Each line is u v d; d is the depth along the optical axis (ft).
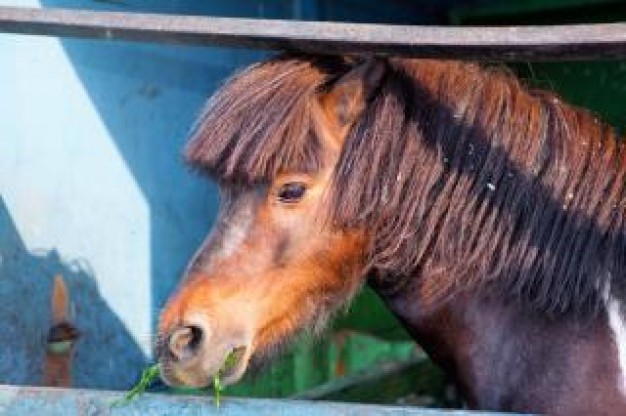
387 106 6.54
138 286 10.57
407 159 6.54
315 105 6.44
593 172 6.47
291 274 6.56
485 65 7.07
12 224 9.07
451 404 14.48
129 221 10.48
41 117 9.41
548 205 6.45
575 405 6.17
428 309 6.84
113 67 10.27
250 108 6.35
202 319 6.26
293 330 6.75
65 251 9.65
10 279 9.05
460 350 6.78
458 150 6.56
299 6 13.04
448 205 6.57
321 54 6.50
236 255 6.42
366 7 14.25
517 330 6.52
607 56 5.27
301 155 6.35
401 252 6.69
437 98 6.63
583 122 6.71
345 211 6.49
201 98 11.64
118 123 10.35
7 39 9.07
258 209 6.44
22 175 9.19
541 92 6.94
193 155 6.47
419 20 15.56
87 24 5.89
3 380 8.96
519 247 6.47
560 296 6.35
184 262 11.32
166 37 5.93
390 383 14.07
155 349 6.53
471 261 6.57
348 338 14.07
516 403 6.44
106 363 10.08
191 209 11.50
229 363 6.32
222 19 5.75
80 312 9.78
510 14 15.37
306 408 5.34
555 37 5.12
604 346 6.21
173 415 5.54
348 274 6.77
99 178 10.10
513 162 6.53
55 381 9.37
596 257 6.33
